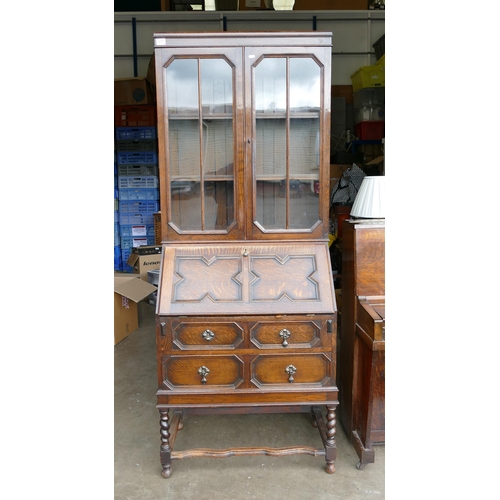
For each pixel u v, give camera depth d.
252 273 1.78
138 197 5.20
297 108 1.83
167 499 1.72
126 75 5.36
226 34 1.75
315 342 1.73
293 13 5.23
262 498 1.72
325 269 1.80
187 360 1.73
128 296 3.27
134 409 2.43
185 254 1.83
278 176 1.85
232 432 2.19
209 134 1.83
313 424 2.21
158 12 5.20
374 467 1.90
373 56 5.34
